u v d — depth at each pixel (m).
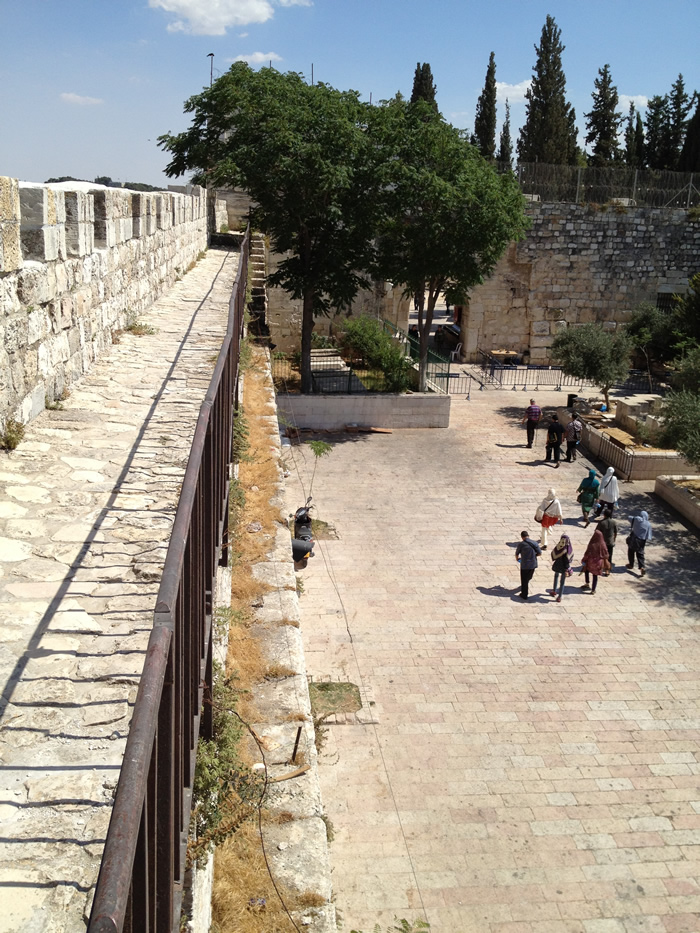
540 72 49.47
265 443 10.97
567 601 15.25
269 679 5.94
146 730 1.79
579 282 39.12
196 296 15.02
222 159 22.86
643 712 11.75
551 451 24.08
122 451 6.28
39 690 3.45
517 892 8.39
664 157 55.16
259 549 7.90
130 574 4.43
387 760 10.37
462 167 25.20
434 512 19.62
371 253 25.92
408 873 8.54
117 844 1.52
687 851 9.11
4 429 6.07
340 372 29.03
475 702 11.78
